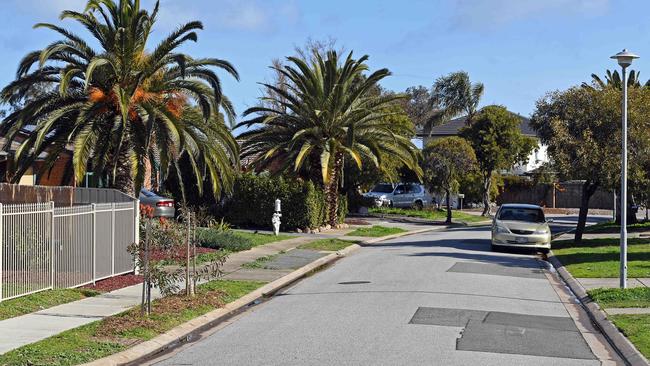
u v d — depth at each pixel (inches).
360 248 1116.5
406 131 1460.4
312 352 400.8
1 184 767.7
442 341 431.2
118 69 917.2
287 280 738.2
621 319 490.3
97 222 647.8
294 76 1373.0
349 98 1358.3
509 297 612.1
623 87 652.7
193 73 965.2
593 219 1902.1
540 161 2375.7
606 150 991.6
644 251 932.6
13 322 469.4
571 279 714.2
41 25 886.4
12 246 545.3
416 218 1830.7
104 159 931.3
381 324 484.1
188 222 569.0
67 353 382.6
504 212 1067.3
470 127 2033.7
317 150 1389.0
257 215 1348.4
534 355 401.4
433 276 735.1
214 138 995.9
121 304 543.5
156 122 925.8
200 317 512.7
